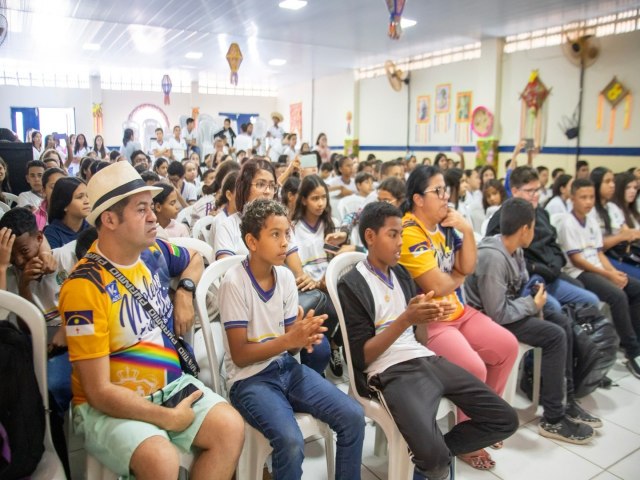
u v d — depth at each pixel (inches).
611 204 140.5
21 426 50.0
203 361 76.7
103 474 54.9
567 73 288.4
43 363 54.8
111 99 529.7
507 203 92.8
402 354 70.4
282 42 336.5
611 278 117.0
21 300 55.1
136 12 261.9
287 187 118.1
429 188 81.2
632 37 256.8
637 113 259.6
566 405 90.0
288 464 57.0
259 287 65.0
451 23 278.4
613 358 94.7
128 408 51.8
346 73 472.7
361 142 468.4
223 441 53.7
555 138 299.0
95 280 53.5
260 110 600.4
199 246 90.7
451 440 70.4
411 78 399.2
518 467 78.9
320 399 63.1
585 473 77.5
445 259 84.7
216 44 345.1
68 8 254.2
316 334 58.7
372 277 71.7
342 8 250.4
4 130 228.1
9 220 69.3
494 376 85.6
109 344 54.4
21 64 446.9
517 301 89.9
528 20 272.7
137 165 213.2
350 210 162.7
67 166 324.5
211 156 325.4
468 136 351.6
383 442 80.7
